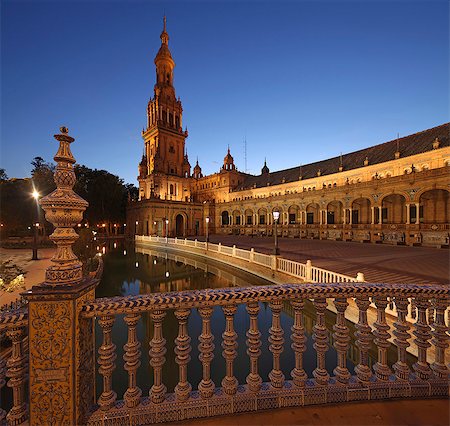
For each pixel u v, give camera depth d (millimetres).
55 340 2184
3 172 37969
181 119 61625
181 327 2670
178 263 26938
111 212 54406
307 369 6980
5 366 2289
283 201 43812
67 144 2508
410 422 2471
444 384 2762
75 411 2180
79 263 2457
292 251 22672
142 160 61500
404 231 27203
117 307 2400
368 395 2701
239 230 53188
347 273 12641
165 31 61938
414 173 26203
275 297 2734
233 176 61188
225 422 2449
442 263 15266
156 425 2418
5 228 34469
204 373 2672
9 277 13250
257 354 2756
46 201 2258
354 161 39562
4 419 2234
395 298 3010
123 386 6938
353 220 36344
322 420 2484
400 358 2938
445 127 29891
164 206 50281
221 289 2779
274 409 2600
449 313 5414
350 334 8680
